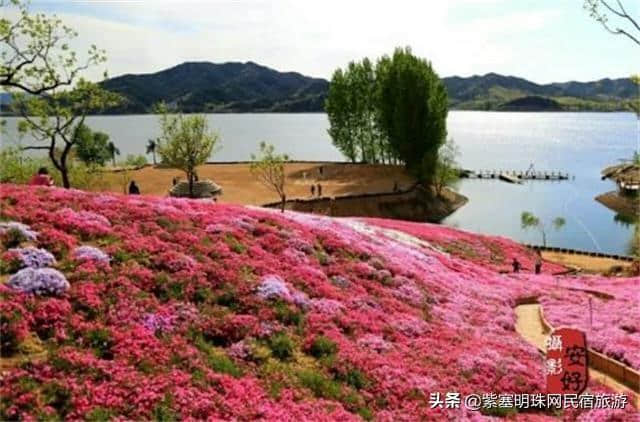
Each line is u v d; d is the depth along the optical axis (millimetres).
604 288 43312
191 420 13992
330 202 93062
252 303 20375
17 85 32688
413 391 18547
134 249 20922
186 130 72000
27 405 12898
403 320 24141
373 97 134000
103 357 15359
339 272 26516
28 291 16516
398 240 42812
